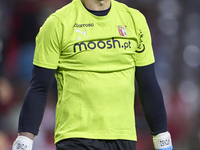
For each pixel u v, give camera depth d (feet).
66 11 44.50
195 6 158.92
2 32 130.11
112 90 43.62
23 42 132.26
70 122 43.68
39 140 101.71
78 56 43.52
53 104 112.06
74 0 45.44
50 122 107.14
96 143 43.24
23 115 44.78
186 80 144.36
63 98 44.24
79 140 43.16
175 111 125.59
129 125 44.50
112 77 43.83
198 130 114.21
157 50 150.20
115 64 44.11
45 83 44.68
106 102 43.50
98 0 44.34
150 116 48.06
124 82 44.16
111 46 43.86
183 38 154.92
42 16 136.26
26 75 125.18
